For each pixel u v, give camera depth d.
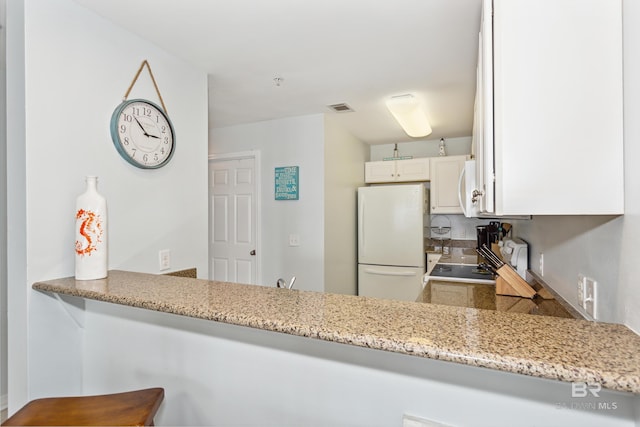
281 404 1.06
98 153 1.55
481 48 1.25
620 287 0.85
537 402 0.75
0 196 2.25
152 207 1.81
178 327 1.25
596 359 0.60
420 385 0.86
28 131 1.31
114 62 1.63
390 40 1.83
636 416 0.65
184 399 1.24
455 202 3.96
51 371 1.38
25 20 1.30
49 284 1.28
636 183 0.77
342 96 2.70
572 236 1.27
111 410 0.99
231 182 3.61
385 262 3.82
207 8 1.53
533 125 0.90
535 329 0.75
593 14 0.86
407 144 4.50
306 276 3.25
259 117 3.29
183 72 2.03
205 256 2.13
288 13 1.57
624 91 0.83
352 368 0.95
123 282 1.29
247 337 1.11
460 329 0.75
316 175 3.20
